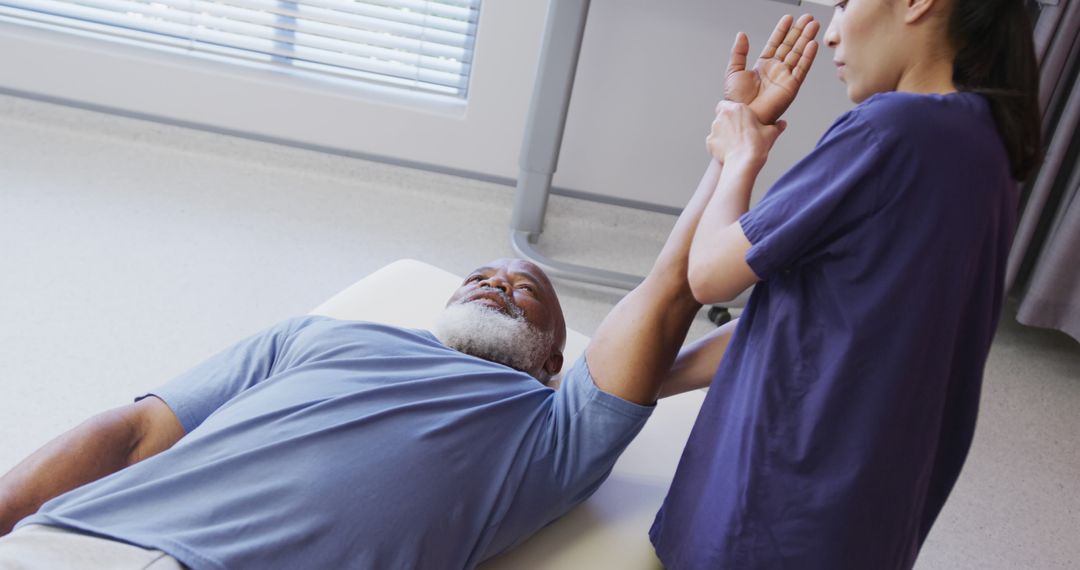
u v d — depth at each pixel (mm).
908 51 1061
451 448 1283
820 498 1119
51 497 1254
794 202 1045
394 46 3182
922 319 1050
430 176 3303
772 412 1121
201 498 1177
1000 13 1016
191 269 2611
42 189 2848
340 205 3117
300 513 1172
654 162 3252
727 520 1177
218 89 3186
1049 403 2729
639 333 1366
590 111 3180
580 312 2793
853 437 1095
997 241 1090
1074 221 2697
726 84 1300
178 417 1381
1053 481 2395
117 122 3246
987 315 1119
